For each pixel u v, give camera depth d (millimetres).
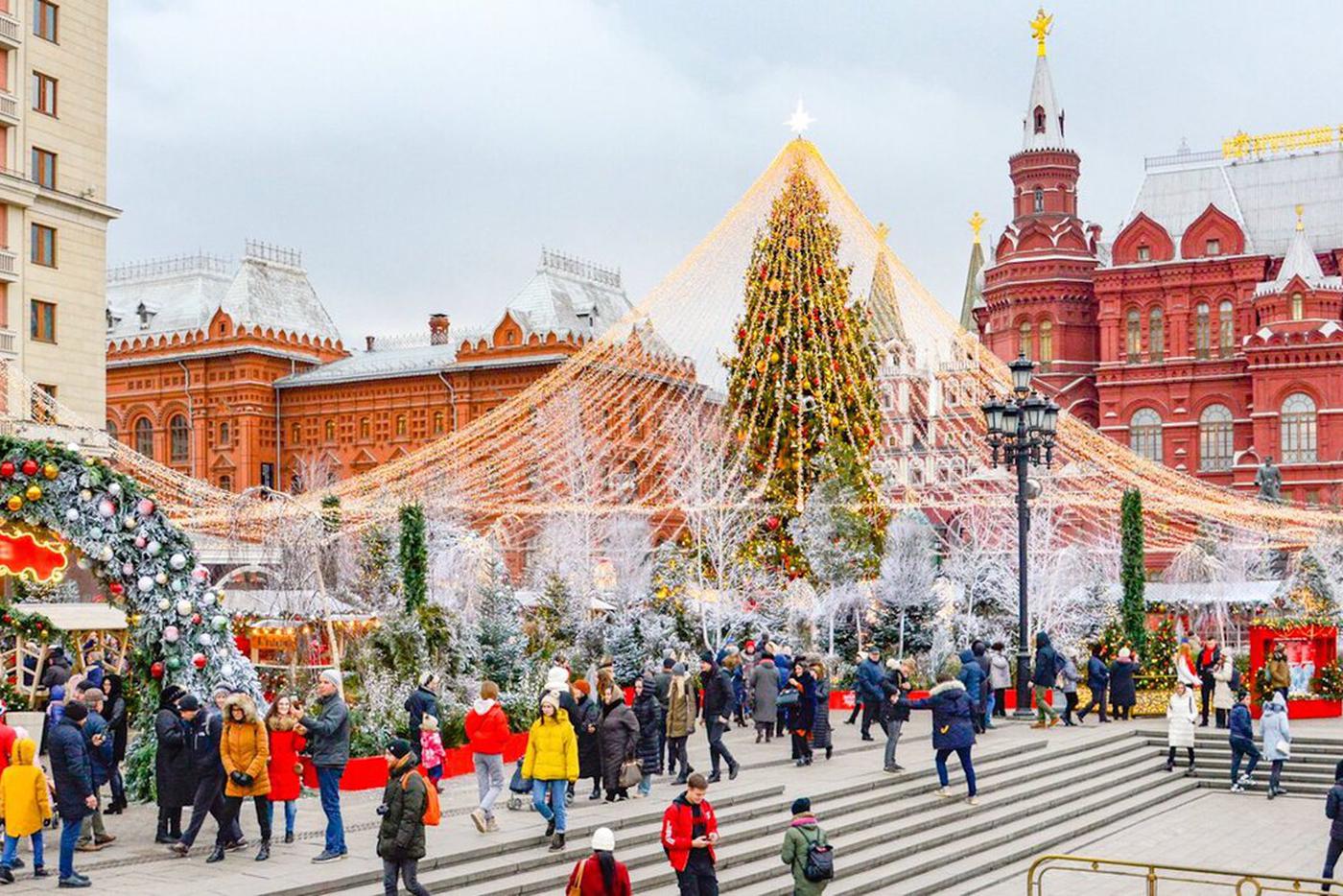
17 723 27234
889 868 24328
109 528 24469
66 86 61375
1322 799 33406
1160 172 111125
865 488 48562
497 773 22109
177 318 106000
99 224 62781
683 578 50844
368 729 28000
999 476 59469
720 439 51531
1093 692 39688
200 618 24703
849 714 41031
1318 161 108312
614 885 16000
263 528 39375
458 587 43250
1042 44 113812
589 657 44062
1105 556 63500
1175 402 105625
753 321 48219
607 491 61594
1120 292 107875
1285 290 99750
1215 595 61750
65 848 18188
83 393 61656
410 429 96812
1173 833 29359
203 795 20047
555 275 97625
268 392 101438
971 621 49438
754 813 24906
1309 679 42312
